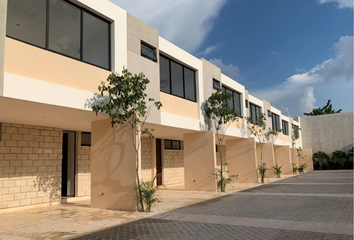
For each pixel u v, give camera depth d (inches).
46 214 350.6
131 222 294.4
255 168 759.1
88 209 383.6
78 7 343.9
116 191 376.5
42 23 301.9
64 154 510.3
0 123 378.3
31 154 407.8
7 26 271.1
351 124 1422.2
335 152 1416.1
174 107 498.9
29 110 319.0
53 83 298.0
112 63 373.1
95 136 406.9
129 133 367.6
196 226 267.7
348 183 674.2
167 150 746.8
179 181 778.8
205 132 576.7
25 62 277.7
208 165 571.8
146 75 423.8
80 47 338.3
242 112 777.6
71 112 339.0
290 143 1307.8
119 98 334.6
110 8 376.5
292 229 243.4
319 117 1505.9
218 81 659.4
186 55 544.7
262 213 326.3
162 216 323.3
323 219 281.4
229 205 394.6
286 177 982.4
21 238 237.6
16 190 384.5
